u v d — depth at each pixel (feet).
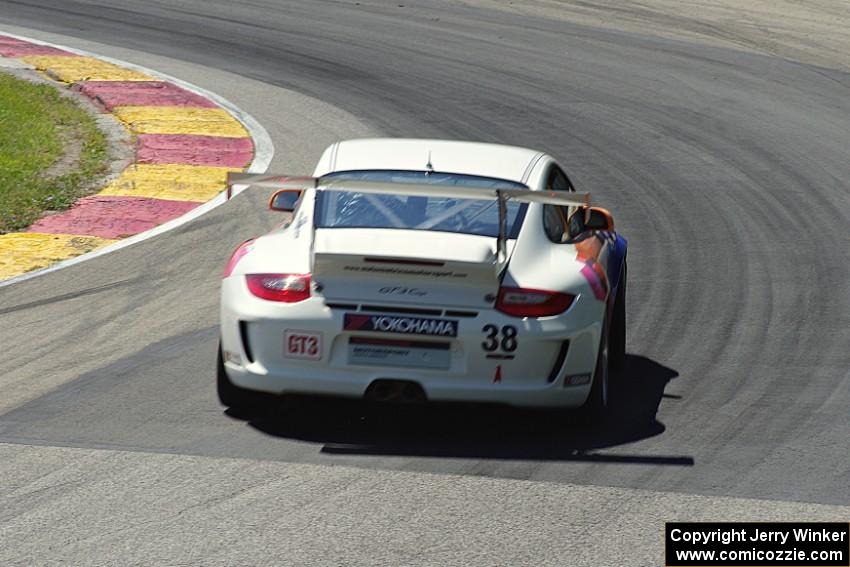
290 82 218.38
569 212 88.43
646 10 313.32
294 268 75.56
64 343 94.32
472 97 213.05
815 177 168.66
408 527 62.28
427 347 72.90
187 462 70.64
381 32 267.80
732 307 109.19
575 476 69.92
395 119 194.49
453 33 270.87
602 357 77.36
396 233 76.43
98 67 222.07
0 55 227.61
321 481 68.23
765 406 83.35
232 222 133.90
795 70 249.55
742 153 182.19
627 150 181.57
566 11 306.55
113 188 147.74
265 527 61.93
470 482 68.59
